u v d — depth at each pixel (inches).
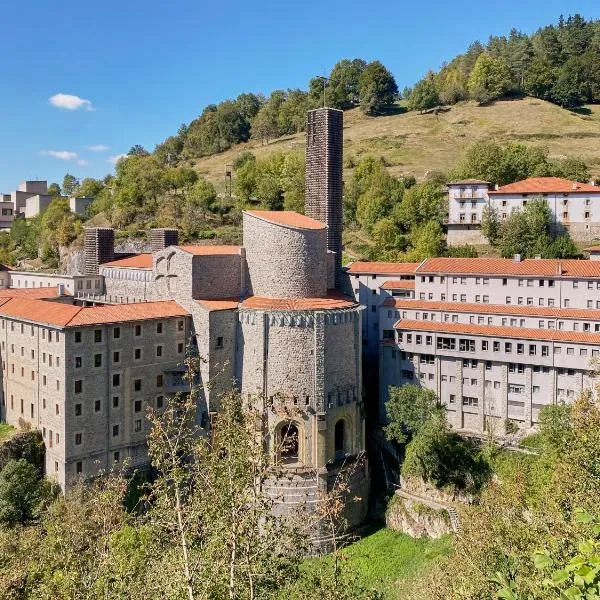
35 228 7618.1
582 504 1503.4
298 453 3142.2
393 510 3250.5
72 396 2893.7
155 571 1082.7
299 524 1157.1
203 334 3225.9
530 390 3262.8
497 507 2090.3
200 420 3203.7
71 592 1182.3
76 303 4266.7
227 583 938.1
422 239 4945.9
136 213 6589.6
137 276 4057.6
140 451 3154.5
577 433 1804.9
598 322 3115.2
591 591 544.1
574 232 4722.0
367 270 4158.5
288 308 3181.6
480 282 3624.5
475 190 5260.8
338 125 3784.5
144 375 3159.5
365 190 6584.6
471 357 3420.3
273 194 6845.5
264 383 3152.1
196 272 3292.3
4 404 3432.6
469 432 3415.4
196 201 6697.8
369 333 4153.5
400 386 3590.1
